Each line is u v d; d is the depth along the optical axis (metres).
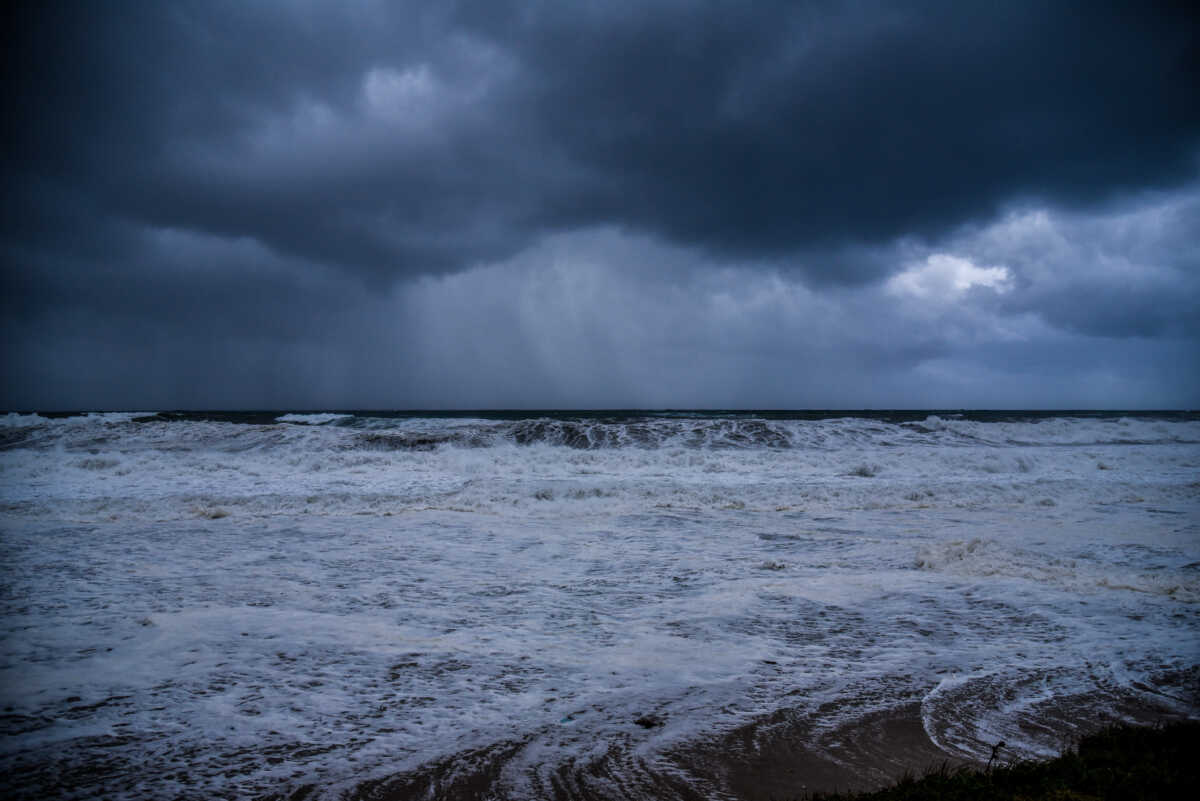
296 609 7.11
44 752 3.88
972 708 4.70
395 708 4.61
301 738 4.12
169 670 5.28
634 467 20.91
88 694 4.78
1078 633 6.55
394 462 21.09
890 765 3.83
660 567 9.43
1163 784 3.21
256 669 5.32
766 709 4.64
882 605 7.54
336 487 16.81
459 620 6.80
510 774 3.68
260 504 14.34
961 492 16.59
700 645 6.09
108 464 19.64
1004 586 8.39
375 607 7.25
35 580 8.28
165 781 3.57
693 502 15.33
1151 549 10.82
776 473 19.98
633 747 4.04
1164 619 7.06
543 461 21.55
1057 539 11.60
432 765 3.79
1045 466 21.55
